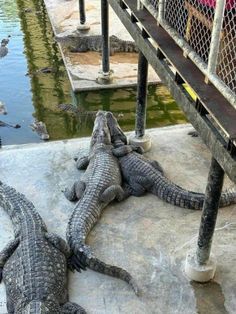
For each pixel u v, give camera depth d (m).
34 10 6.53
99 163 2.94
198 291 2.25
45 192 2.91
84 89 4.52
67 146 3.35
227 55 1.76
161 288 2.27
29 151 3.28
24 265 2.21
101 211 2.73
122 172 2.97
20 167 3.12
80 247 2.39
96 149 3.09
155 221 2.67
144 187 2.86
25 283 2.12
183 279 2.31
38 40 5.73
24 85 4.80
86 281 2.31
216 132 1.74
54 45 5.60
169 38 2.27
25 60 5.30
